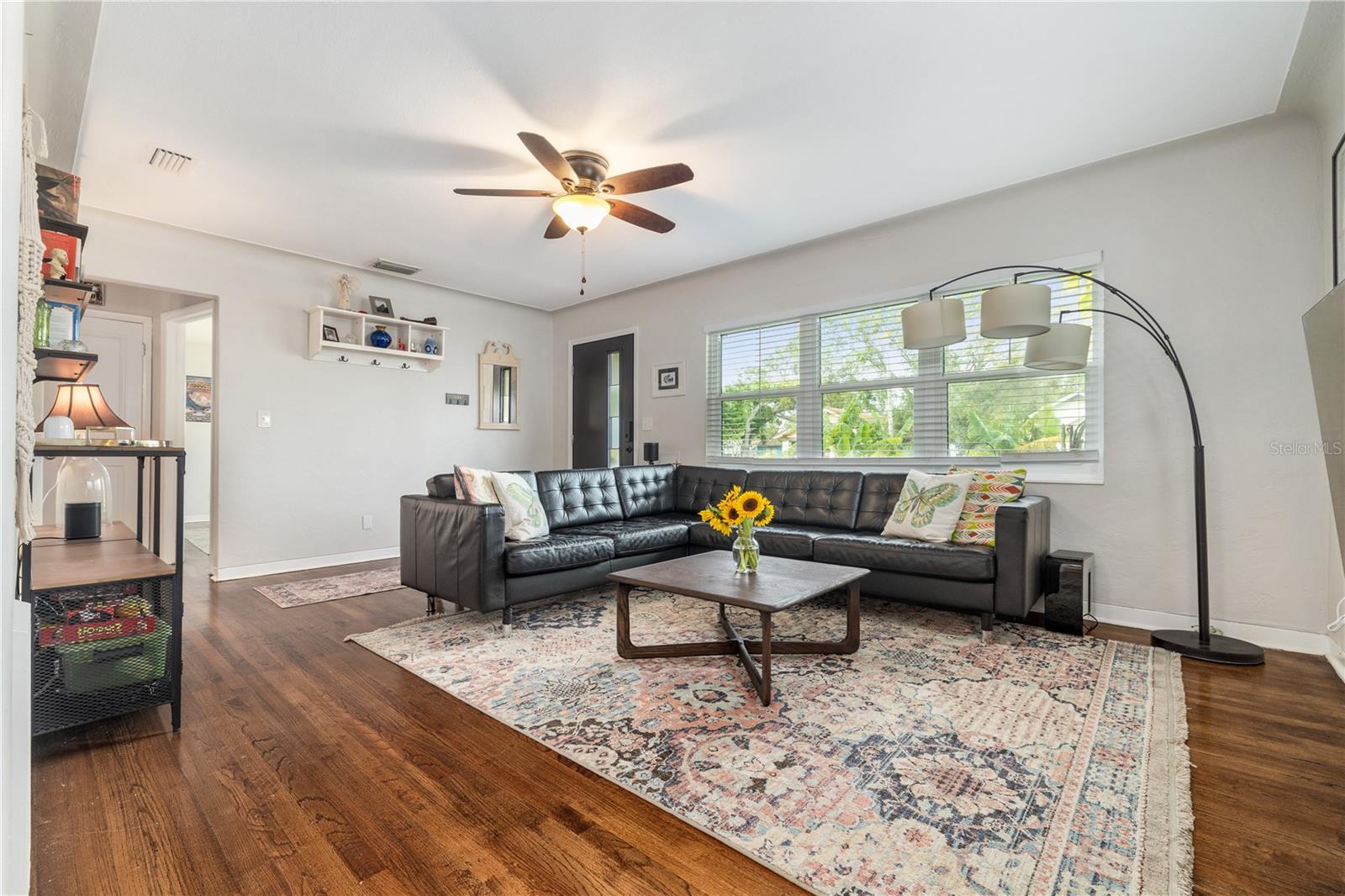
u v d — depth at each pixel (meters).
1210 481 2.99
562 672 2.50
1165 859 1.36
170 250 4.06
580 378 6.35
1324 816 1.53
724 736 1.95
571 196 2.96
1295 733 1.96
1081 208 3.34
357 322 4.96
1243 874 1.32
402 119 2.72
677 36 2.19
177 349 5.23
